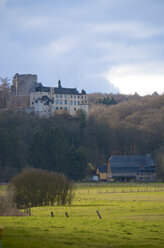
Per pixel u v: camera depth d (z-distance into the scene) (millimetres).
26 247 63375
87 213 119125
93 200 171125
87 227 89188
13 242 66812
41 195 146250
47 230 84188
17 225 91625
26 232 80312
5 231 80312
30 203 144125
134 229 87125
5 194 139000
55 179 150500
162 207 133125
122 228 88188
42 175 149750
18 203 142000
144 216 110375
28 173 149375
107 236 78688
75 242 71062
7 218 106812
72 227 88875
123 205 143000
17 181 145500
